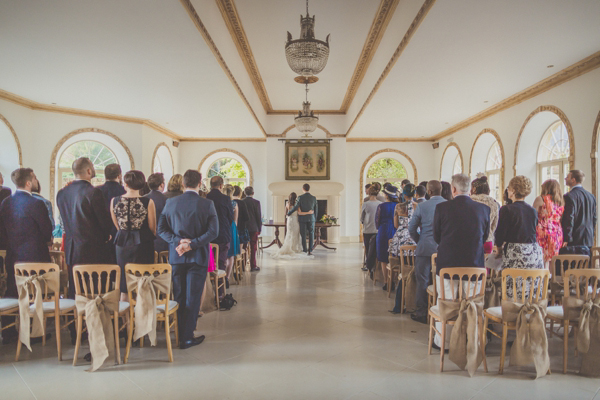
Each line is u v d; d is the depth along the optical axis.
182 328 3.68
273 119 13.20
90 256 3.60
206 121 10.70
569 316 3.10
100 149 10.29
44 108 8.86
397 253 5.46
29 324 3.30
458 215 3.43
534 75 6.68
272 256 9.91
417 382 2.98
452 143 11.99
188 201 3.61
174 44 5.16
